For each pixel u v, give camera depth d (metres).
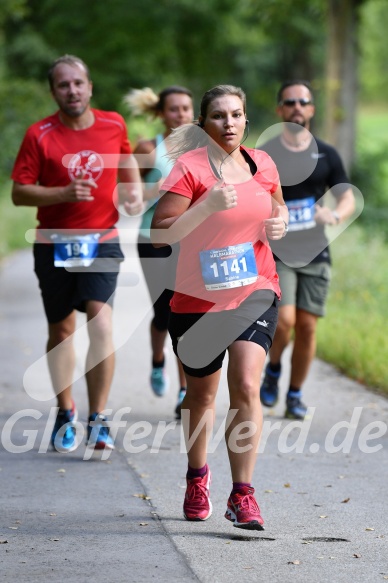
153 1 75.06
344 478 13.12
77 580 9.32
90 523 11.21
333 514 11.55
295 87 15.88
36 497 12.27
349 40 44.00
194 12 75.50
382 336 20.95
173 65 80.50
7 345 23.62
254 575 9.45
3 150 60.84
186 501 11.34
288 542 10.52
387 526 11.11
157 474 13.34
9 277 38.59
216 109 10.55
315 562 9.86
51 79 14.49
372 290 28.47
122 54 76.69
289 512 11.64
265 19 55.78
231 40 79.00
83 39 76.81
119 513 11.59
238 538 10.64
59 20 75.62
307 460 14.04
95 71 76.69
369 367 19.28
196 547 10.32
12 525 11.14
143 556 10.03
